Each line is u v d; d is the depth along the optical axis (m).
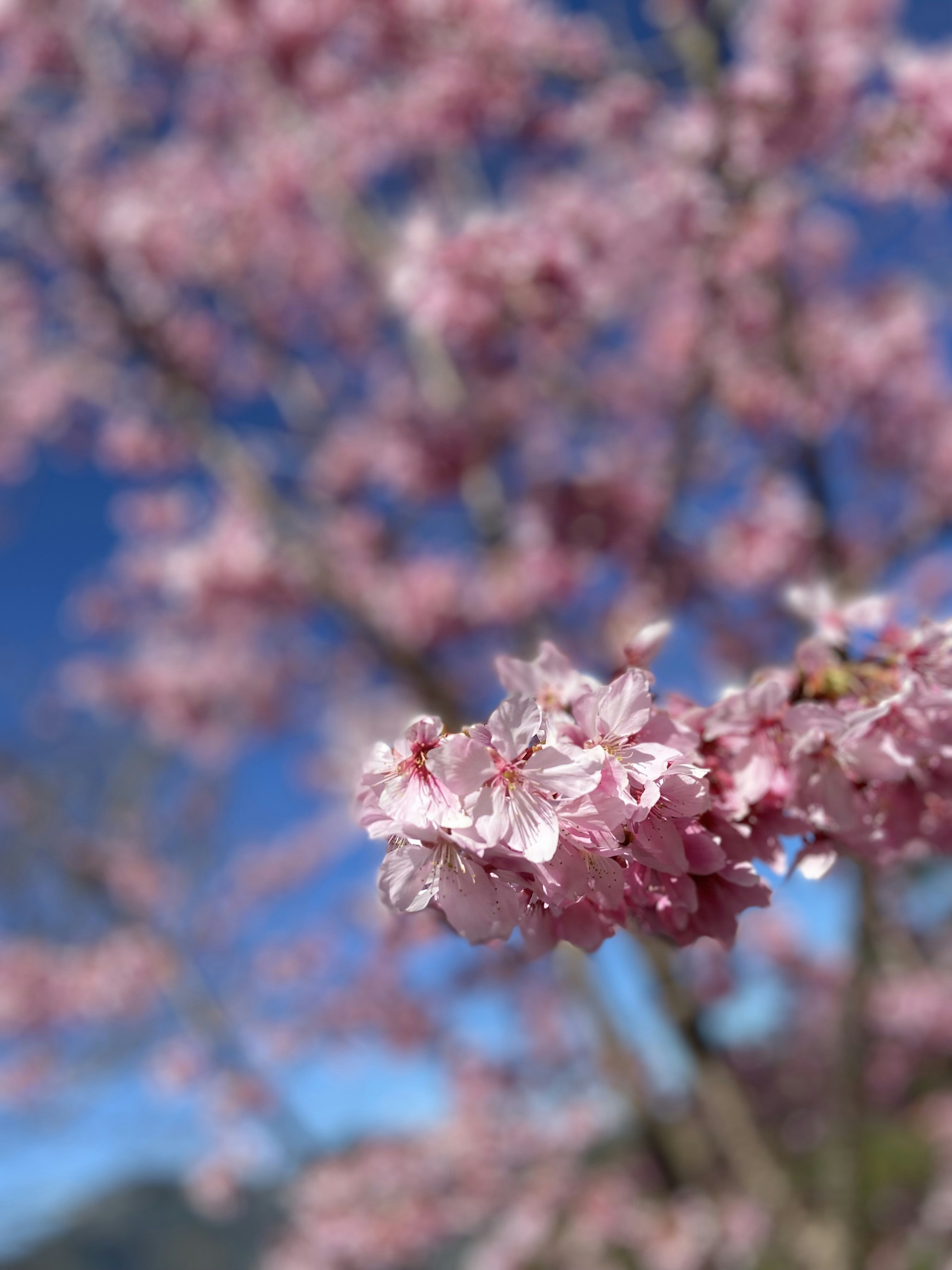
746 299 6.34
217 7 5.92
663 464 6.72
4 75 6.93
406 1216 9.07
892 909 6.02
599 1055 7.90
